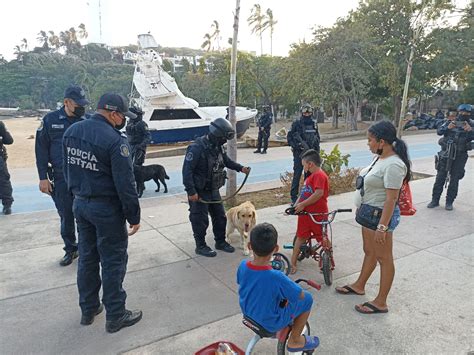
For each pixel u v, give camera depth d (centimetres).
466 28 2603
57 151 415
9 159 1495
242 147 1661
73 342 292
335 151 842
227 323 317
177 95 1708
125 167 286
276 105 4481
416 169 1072
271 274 230
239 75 4072
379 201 326
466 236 525
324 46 2539
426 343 288
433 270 417
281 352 245
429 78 2752
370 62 2578
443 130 647
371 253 346
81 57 11175
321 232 395
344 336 296
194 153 432
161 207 694
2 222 607
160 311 335
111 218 294
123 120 305
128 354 278
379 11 2664
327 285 381
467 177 939
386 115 3450
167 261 445
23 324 316
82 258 310
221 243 479
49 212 673
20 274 412
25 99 8744
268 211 652
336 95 2631
